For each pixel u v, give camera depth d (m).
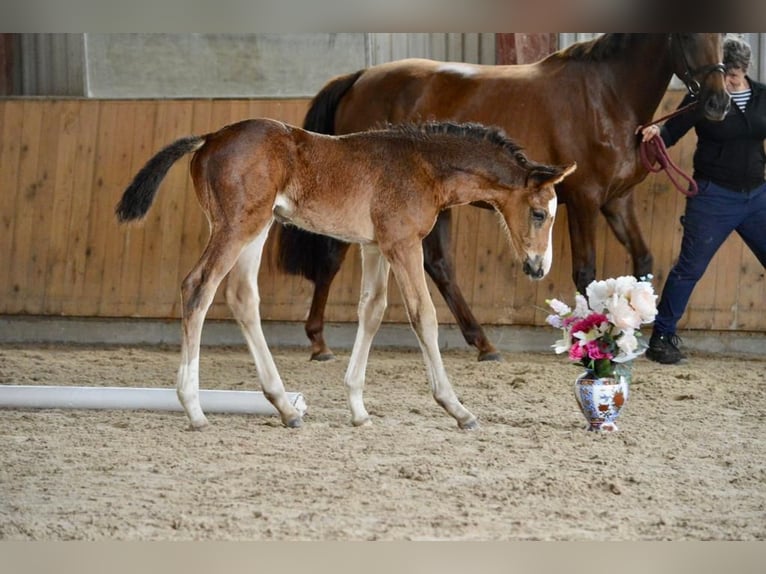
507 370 11.23
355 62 14.62
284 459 7.11
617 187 11.50
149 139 14.05
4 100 14.36
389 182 7.96
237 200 7.71
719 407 9.28
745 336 13.01
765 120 11.19
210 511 5.88
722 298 13.03
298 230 11.91
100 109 14.22
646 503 6.11
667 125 11.57
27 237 14.16
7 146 14.25
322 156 7.98
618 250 13.20
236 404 8.63
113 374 11.08
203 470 6.80
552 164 11.50
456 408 8.12
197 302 7.76
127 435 7.88
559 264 13.29
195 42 14.66
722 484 6.57
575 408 9.14
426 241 11.81
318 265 12.05
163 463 6.98
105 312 13.92
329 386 10.35
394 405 9.26
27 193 14.18
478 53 14.43
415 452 7.34
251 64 14.70
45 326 14.08
